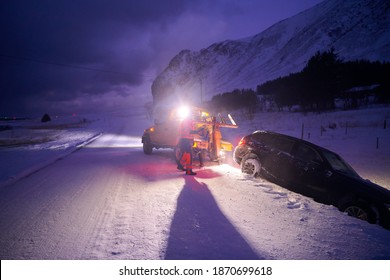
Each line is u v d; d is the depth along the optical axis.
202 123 9.47
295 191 7.31
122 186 6.76
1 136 31.23
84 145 18.89
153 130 12.22
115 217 4.73
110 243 3.79
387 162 13.85
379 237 4.50
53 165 9.80
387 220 5.62
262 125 36.12
